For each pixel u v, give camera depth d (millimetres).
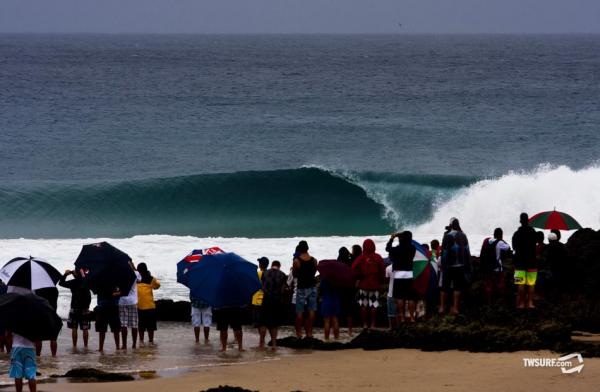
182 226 137750
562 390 41562
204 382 46500
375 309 64750
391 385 43906
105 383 46594
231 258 57531
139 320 61094
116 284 56812
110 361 54531
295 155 191625
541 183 128375
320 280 62062
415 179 141125
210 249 63875
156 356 56219
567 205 125188
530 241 61875
